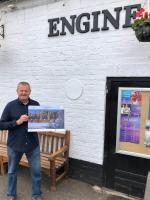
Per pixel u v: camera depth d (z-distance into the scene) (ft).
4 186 8.29
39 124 6.98
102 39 7.89
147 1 7.06
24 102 7.02
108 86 7.89
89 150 8.45
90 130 8.38
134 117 7.50
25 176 8.97
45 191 8.02
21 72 9.80
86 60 8.26
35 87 9.48
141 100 7.36
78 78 8.47
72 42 8.48
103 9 7.81
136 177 7.63
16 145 6.97
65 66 8.71
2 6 10.03
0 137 10.02
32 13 9.30
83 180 8.63
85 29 8.15
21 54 9.73
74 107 8.64
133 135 7.55
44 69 9.20
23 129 6.95
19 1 9.50
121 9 7.48
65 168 8.79
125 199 7.63
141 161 7.52
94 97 8.20
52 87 9.07
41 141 9.21
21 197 7.63
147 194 5.64
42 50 9.19
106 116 8.00
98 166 8.29
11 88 10.16
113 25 7.64
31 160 7.23
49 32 8.93
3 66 10.28
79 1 8.23
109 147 8.03
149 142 7.32
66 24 8.54
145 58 7.20
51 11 8.86
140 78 7.32
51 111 7.06
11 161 7.16
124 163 7.80
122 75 7.61
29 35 9.46
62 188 8.22
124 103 7.63
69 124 8.79
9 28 9.95
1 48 10.25
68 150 8.79
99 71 8.04
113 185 8.07
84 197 7.72
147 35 6.15
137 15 6.37
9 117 6.98
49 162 8.22
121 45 7.57
